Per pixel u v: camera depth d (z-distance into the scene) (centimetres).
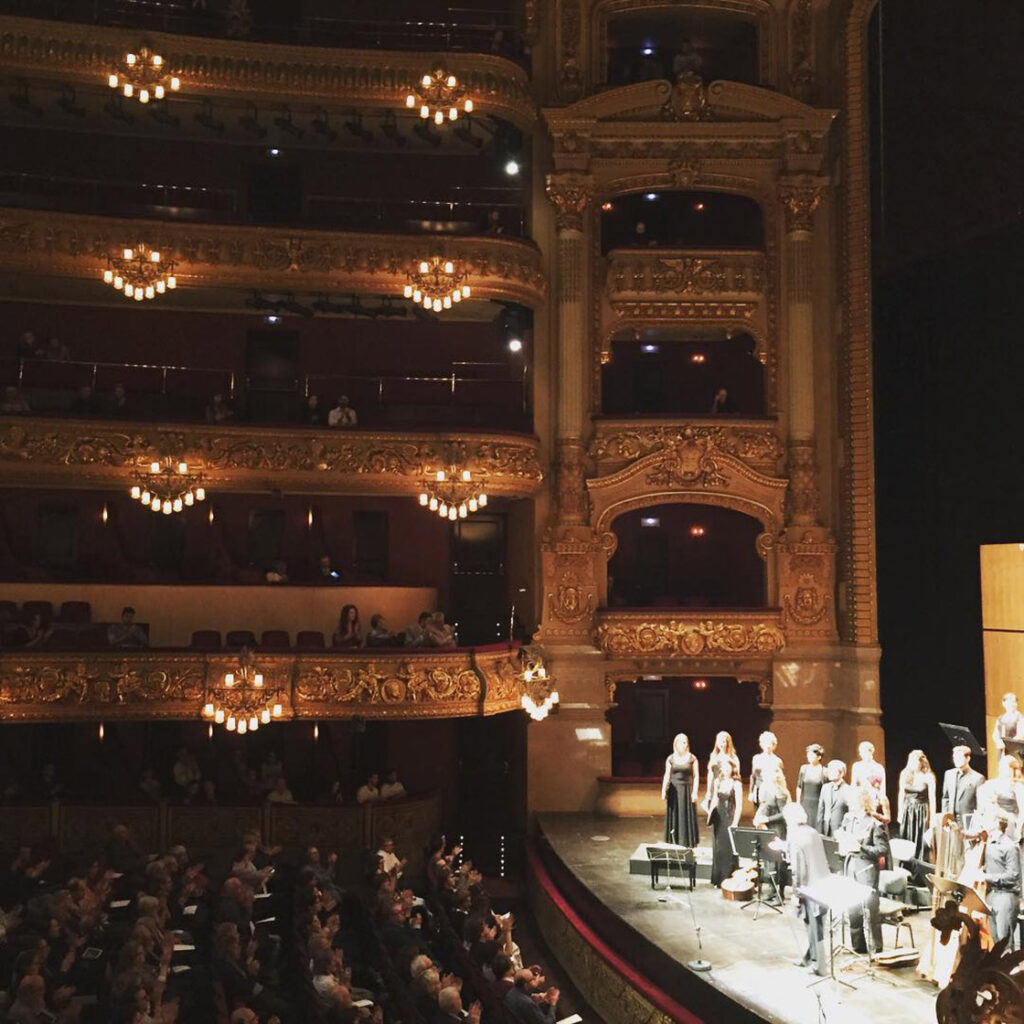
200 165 2747
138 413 2612
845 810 1684
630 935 1639
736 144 2605
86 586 2455
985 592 2158
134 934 1405
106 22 2477
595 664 2531
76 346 2689
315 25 2755
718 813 1866
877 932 1472
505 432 2488
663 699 2817
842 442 2544
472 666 2362
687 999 1438
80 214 2377
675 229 2908
